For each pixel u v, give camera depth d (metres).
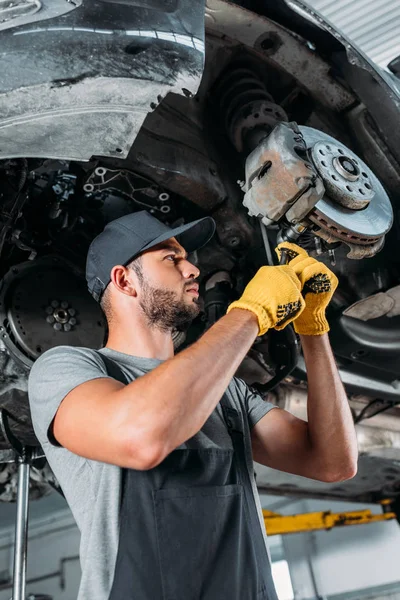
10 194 1.61
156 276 1.28
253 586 1.04
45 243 1.81
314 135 1.56
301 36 1.94
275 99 2.09
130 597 0.96
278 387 2.37
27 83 1.36
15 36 1.38
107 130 1.44
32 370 1.18
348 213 1.48
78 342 1.80
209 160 1.91
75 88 1.39
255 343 2.06
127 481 1.05
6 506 8.63
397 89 2.02
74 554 9.01
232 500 1.09
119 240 1.30
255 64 2.03
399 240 2.05
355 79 2.00
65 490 1.12
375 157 2.07
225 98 1.99
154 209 1.85
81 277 1.86
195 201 1.87
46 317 1.78
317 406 1.31
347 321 2.13
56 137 1.42
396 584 8.65
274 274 1.18
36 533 9.30
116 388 1.04
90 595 0.97
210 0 1.78
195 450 1.11
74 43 1.39
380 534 8.98
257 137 1.93
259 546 1.10
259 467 2.96
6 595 8.45
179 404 0.96
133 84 1.42
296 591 9.00
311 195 1.41
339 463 1.29
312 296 1.30
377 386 2.37
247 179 1.52
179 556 1.00
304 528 7.18
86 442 0.99
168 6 1.52
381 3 4.46
